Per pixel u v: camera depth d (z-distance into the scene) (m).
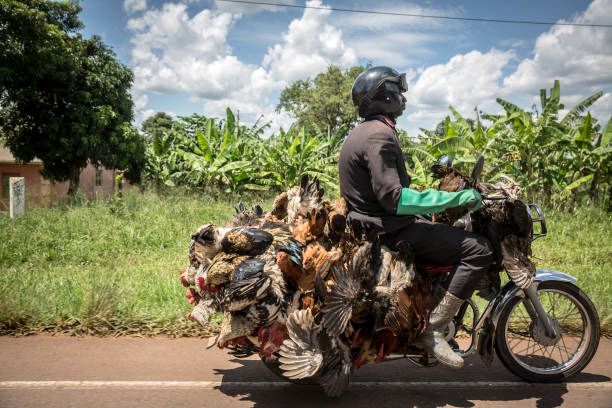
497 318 3.84
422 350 3.70
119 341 4.80
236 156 19.75
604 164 15.41
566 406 3.68
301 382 3.83
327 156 22.16
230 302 3.33
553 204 15.64
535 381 4.04
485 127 16.52
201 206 13.15
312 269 3.39
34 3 21.08
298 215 3.76
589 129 14.88
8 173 30.22
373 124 3.54
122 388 3.81
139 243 10.09
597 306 5.54
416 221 3.66
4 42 19.45
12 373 4.02
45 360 4.30
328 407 3.62
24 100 20.91
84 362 4.28
